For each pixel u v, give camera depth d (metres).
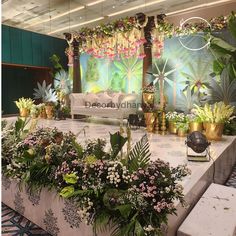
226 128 5.19
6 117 9.15
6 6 7.85
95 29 7.40
